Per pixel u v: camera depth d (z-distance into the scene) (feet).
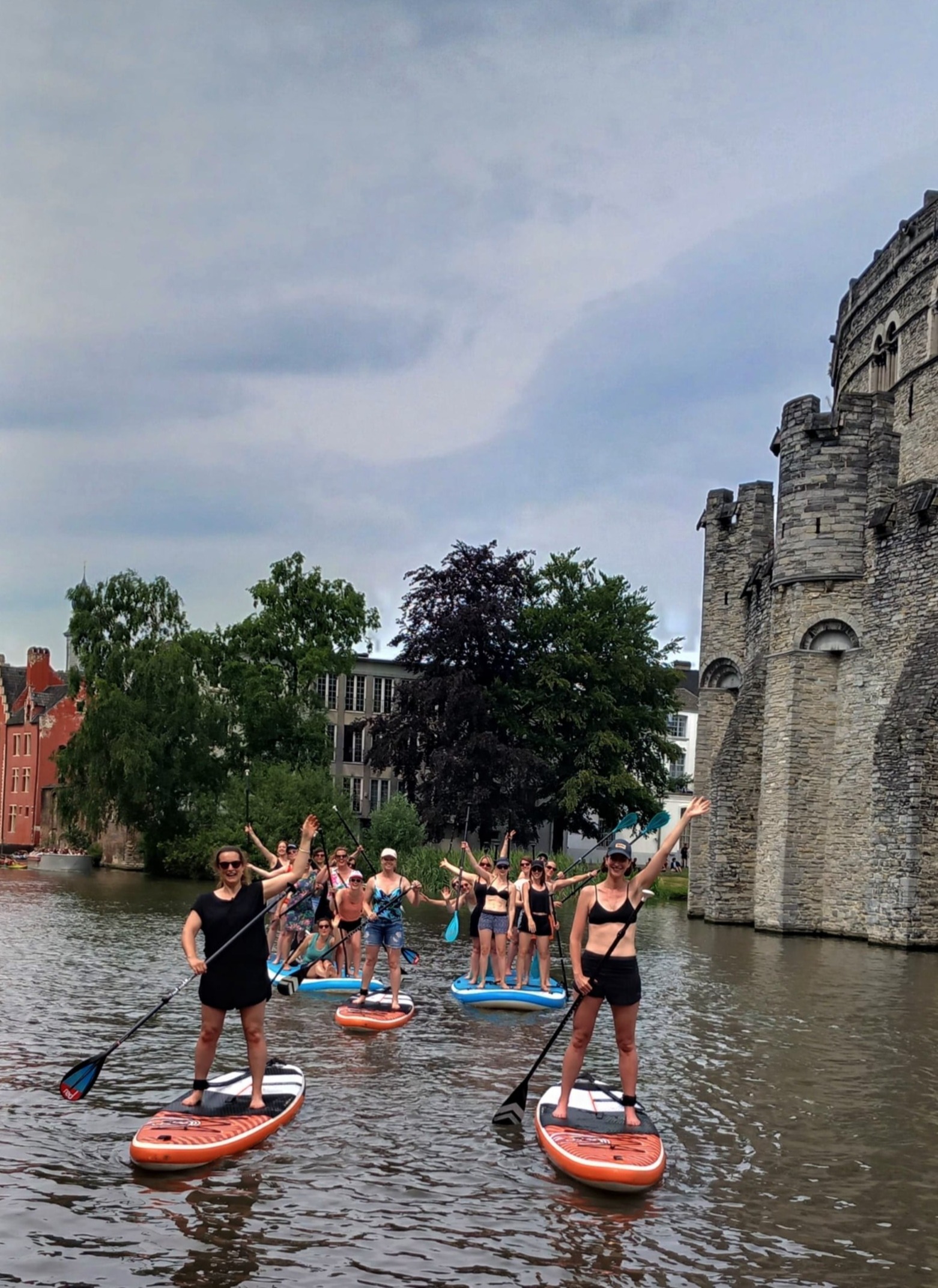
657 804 185.78
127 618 193.06
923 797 93.35
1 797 287.28
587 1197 29.17
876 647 106.22
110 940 81.76
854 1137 35.12
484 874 61.62
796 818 109.50
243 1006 33.50
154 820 180.34
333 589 196.24
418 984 63.72
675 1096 39.27
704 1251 26.27
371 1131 33.96
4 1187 28.96
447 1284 24.29
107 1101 36.78
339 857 61.16
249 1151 31.81
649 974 71.61
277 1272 24.61
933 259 118.11
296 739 188.65
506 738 181.16
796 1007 58.54
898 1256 26.35
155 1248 25.61
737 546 138.72
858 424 110.32
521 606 187.01
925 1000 61.52
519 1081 40.32
